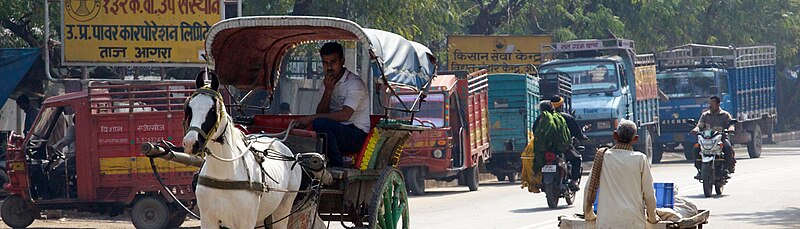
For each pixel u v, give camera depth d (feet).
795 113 217.97
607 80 110.93
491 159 96.43
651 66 124.06
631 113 113.91
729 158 73.31
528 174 66.69
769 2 164.04
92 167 58.59
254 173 31.94
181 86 63.26
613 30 134.82
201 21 72.38
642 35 143.64
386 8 89.35
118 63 72.28
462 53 126.93
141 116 58.44
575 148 67.97
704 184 71.31
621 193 35.22
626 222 35.06
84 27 72.33
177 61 72.38
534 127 65.98
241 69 38.91
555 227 54.39
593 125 107.76
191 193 58.80
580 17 135.44
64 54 72.08
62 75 81.00
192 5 72.33
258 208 32.32
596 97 110.32
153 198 58.70
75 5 72.33
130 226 62.44
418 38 103.65
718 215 59.72
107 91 61.93
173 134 58.23
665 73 129.59
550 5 133.80
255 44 38.47
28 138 58.80
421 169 79.82
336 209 37.68
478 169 86.99
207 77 32.17
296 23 35.14
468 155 83.30
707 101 126.82
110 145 58.54
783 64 191.83
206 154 30.42
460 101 83.10
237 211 31.22
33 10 81.87
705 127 73.56
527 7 133.80
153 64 72.38
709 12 161.07
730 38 161.79
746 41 161.58
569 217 37.93
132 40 72.38
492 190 84.89
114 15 72.33
